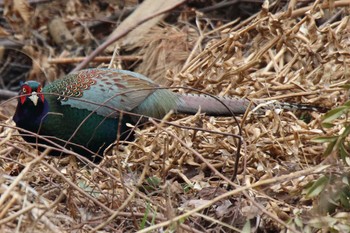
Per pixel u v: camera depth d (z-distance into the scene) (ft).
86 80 35.35
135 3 54.19
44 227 24.47
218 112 35.22
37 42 53.52
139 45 47.98
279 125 32.73
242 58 39.37
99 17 54.39
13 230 24.95
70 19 53.78
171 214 24.56
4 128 37.58
